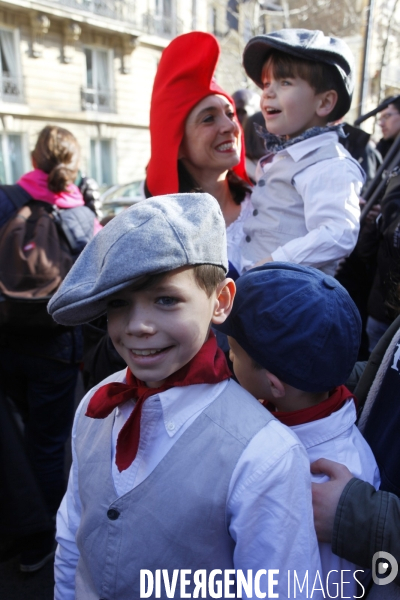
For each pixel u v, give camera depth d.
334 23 9.56
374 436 1.00
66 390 1.88
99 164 14.92
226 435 0.82
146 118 15.73
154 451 0.85
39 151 1.87
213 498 0.79
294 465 0.81
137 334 0.79
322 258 1.34
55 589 1.06
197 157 1.56
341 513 0.82
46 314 1.71
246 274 1.01
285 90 1.46
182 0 15.27
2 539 1.57
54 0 12.41
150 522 0.81
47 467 1.89
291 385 0.93
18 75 12.65
